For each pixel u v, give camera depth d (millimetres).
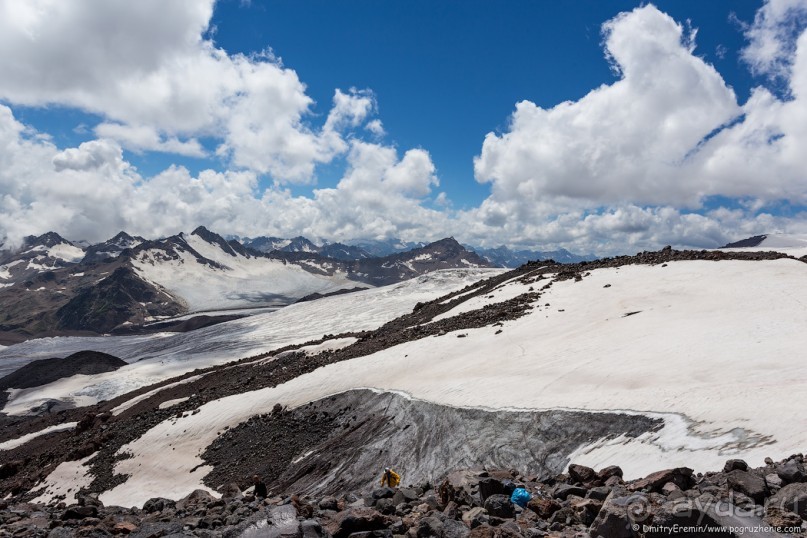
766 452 16219
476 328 57125
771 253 65125
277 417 49562
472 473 14719
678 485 11367
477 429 31781
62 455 67562
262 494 18547
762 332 33781
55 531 10914
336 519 10820
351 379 51250
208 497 15953
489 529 9852
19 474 67500
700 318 41281
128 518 13320
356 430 40875
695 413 22031
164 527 11188
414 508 13102
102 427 72562
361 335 83938
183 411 63938
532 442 27781
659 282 57594
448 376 43094
